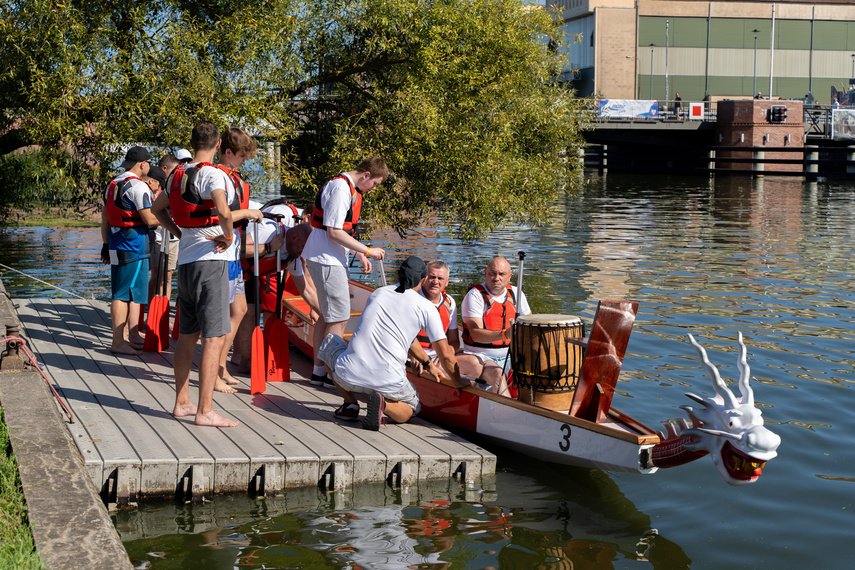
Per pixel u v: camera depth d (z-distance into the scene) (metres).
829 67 70.62
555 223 21.69
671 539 4.30
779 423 6.13
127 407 5.35
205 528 4.24
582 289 11.88
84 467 4.17
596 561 4.02
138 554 3.94
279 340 6.34
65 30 10.89
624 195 33.59
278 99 12.52
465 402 5.75
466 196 12.82
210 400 5.07
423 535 4.25
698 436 4.31
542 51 14.09
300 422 5.36
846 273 13.46
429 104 12.39
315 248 5.82
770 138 51.38
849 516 4.59
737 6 69.06
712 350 8.29
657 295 11.41
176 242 7.69
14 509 3.59
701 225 21.52
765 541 4.27
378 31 12.80
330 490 4.75
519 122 13.81
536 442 5.22
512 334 5.38
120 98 11.14
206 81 11.03
